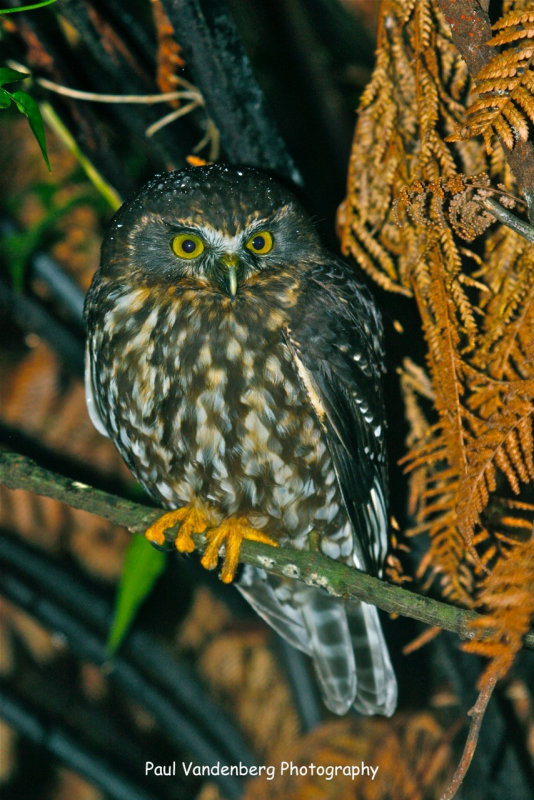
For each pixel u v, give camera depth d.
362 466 6.87
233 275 6.59
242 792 9.35
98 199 8.79
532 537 4.54
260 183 6.65
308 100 9.43
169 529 6.67
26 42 7.02
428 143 5.44
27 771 11.70
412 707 8.30
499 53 4.77
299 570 5.84
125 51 7.07
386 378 7.19
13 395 10.18
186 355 6.77
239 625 10.48
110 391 7.07
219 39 6.40
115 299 6.96
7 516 10.45
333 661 7.45
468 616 4.88
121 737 11.34
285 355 6.76
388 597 5.23
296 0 9.55
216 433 6.84
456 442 5.37
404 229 5.83
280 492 7.02
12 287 9.04
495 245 5.77
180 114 6.97
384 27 5.78
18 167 10.68
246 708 10.19
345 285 6.89
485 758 7.09
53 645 11.50
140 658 9.84
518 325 5.54
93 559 10.54
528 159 4.64
